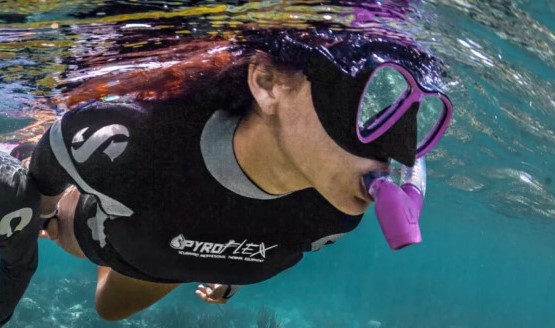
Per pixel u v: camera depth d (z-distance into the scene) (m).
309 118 0.62
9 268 0.81
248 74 0.67
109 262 0.87
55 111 1.71
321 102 0.61
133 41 1.05
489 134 3.84
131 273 0.87
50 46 1.19
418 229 0.58
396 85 0.82
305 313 12.90
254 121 0.68
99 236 0.84
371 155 0.60
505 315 17.08
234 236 0.77
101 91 1.16
